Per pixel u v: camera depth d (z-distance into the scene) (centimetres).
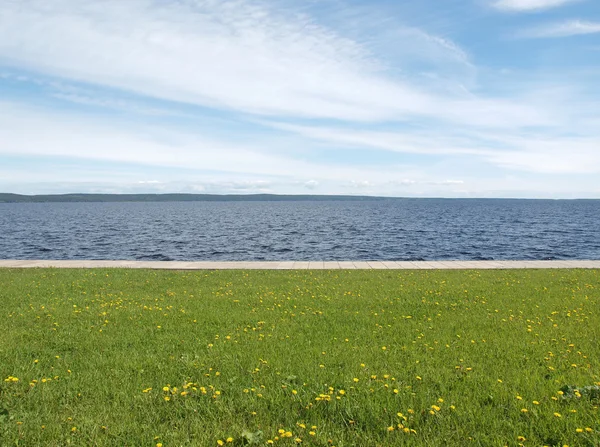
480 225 6128
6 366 627
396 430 451
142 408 502
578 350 682
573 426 450
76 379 584
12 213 11112
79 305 1034
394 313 938
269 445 428
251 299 1087
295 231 5162
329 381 568
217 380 573
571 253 3183
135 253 3253
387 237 4378
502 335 766
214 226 6122
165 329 826
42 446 428
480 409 490
